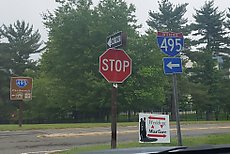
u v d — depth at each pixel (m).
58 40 40.66
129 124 27.05
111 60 8.16
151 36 40.59
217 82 53.72
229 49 59.47
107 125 25.52
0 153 12.16
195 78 54.97
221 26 59.59
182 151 2.62
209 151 2.65
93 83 38.12
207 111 54.03
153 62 40.31
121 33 8.14
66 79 40.88
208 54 55.00
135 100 40.41
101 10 40.56
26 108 51.66
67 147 13.62
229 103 53.78
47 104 47.41
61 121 45.88
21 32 69.06
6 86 62.91
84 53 39.16
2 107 60.69
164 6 58.03
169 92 46.66
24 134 18.70
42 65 44.06
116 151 2.92
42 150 12.87
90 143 14.93
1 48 65.12
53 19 41.75
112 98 8.34
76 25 40.34
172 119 48.81
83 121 44.09
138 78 39.72
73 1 41.69
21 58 67.00
